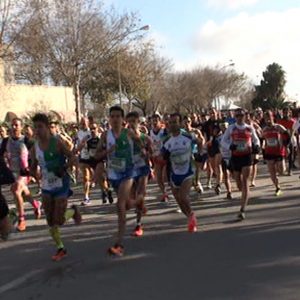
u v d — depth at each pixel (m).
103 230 9.76
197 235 8.87
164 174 12.62
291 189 13.95
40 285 6.46
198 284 6.19
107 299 5.81
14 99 50.09
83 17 40.03
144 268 6.98
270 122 13.15
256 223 9.65
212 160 13.78
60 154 7.54
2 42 34.94
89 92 57.75
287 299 5.54
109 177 7.86
